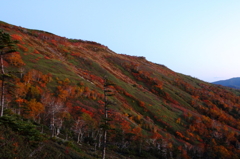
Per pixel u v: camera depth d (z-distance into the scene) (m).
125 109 81.06
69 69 99.88
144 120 78.62
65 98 65.25
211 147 69.31
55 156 17.64
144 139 60.38
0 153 13.04
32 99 53.38
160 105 102.75
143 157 50.25
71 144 27.69
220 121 108.94
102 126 23.09
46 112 52.78
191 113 103.06
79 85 82.69
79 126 51.47
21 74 68.62
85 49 194.38
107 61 180.62
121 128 57.84
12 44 23.52
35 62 90.19
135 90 116.88
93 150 39.97
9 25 148.25
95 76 117.75
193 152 64.00
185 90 157.88
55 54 131.75
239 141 83.81
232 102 153.00
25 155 14.64
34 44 129.25
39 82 69.19
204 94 153.88
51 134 41.16
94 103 71.50
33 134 18.30
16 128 18.27
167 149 59.12
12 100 48.19
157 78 158.38
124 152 50.56
